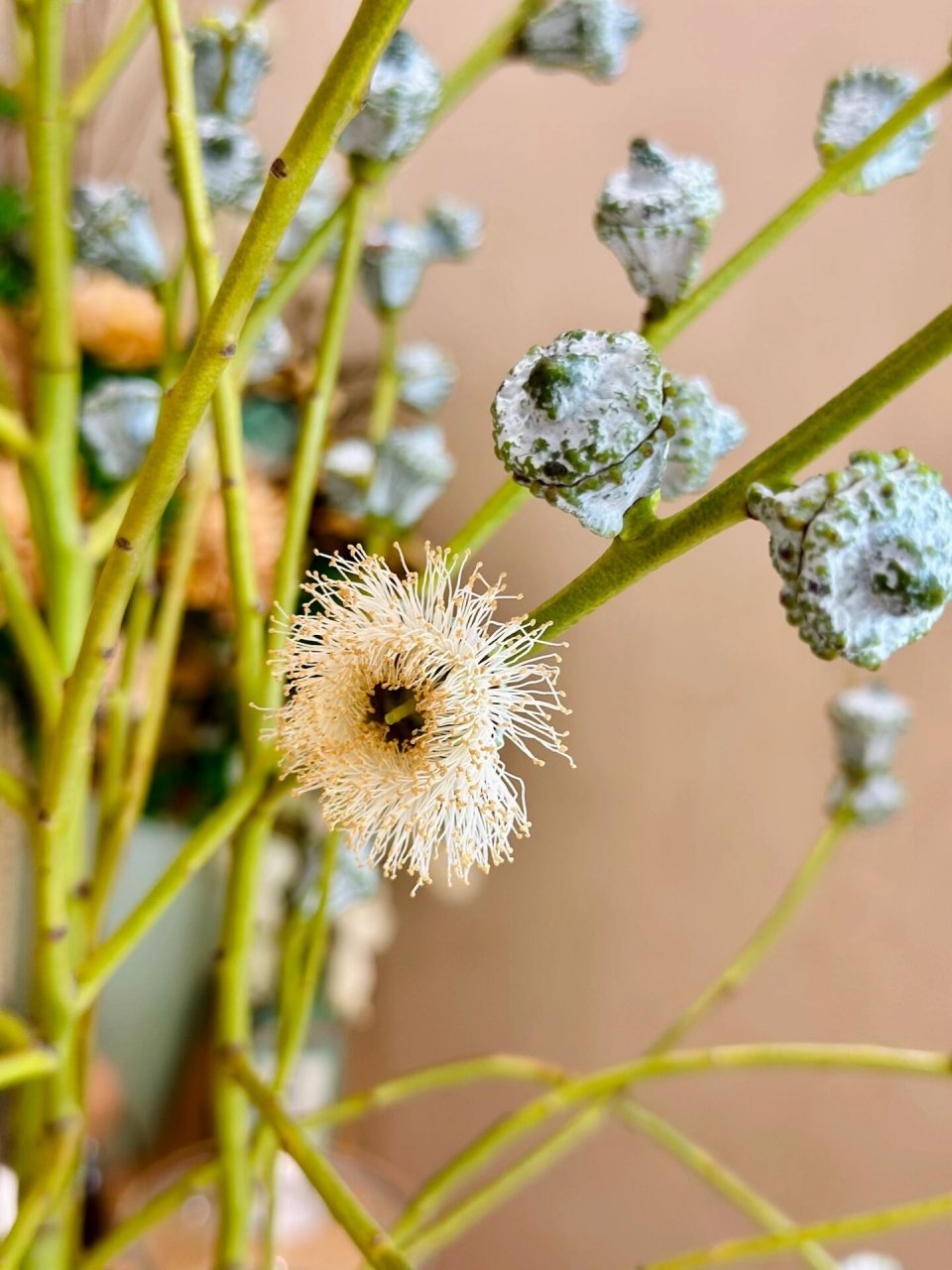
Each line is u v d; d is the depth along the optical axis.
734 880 0.75
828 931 0.72
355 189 0.33
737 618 0.73
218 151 0.33
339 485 0.39
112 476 0.38
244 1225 0.36
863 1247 0.72
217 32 0.34
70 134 0.35
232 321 0.24
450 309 0.77
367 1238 0.28
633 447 0.23
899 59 0.63
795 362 0.68
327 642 0.27
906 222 0.64
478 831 0.27
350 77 0.23
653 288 0.29
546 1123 0.82
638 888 0.78
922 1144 0.70
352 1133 0.90
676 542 0.24
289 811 0.62
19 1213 0.33
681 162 0.29
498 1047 0.84
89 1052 0.36
